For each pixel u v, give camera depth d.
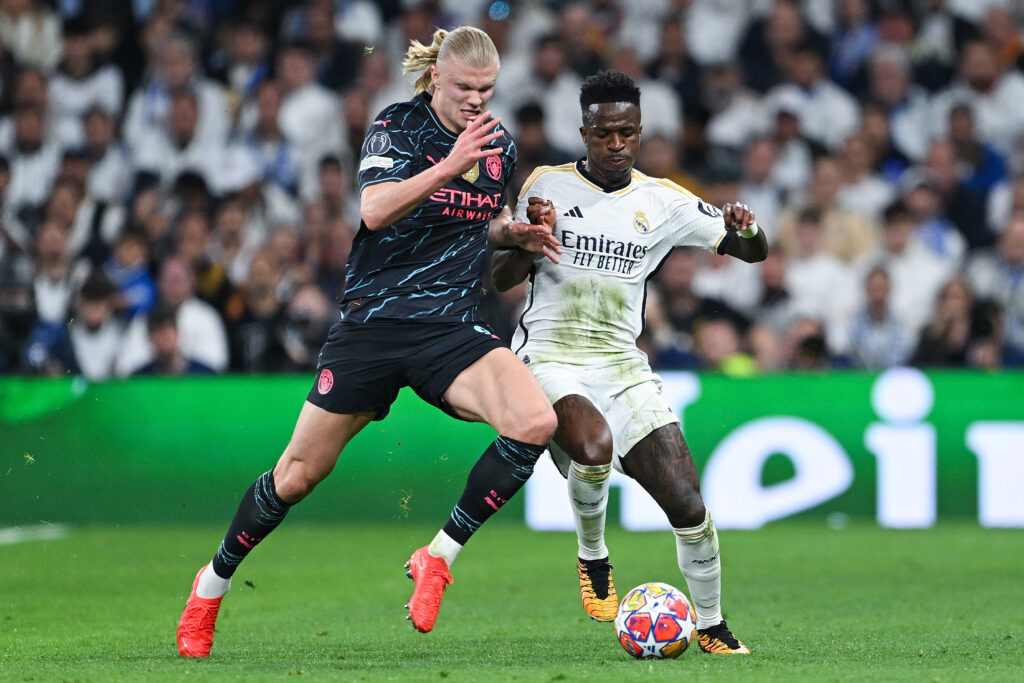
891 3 48.66
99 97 47.06
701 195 44.78
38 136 45.84
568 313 17.38
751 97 47.00
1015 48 48.50
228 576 16.17
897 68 47.34
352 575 26.64
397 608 21.95
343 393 15.47
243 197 42.78
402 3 48.59
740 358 38.34
